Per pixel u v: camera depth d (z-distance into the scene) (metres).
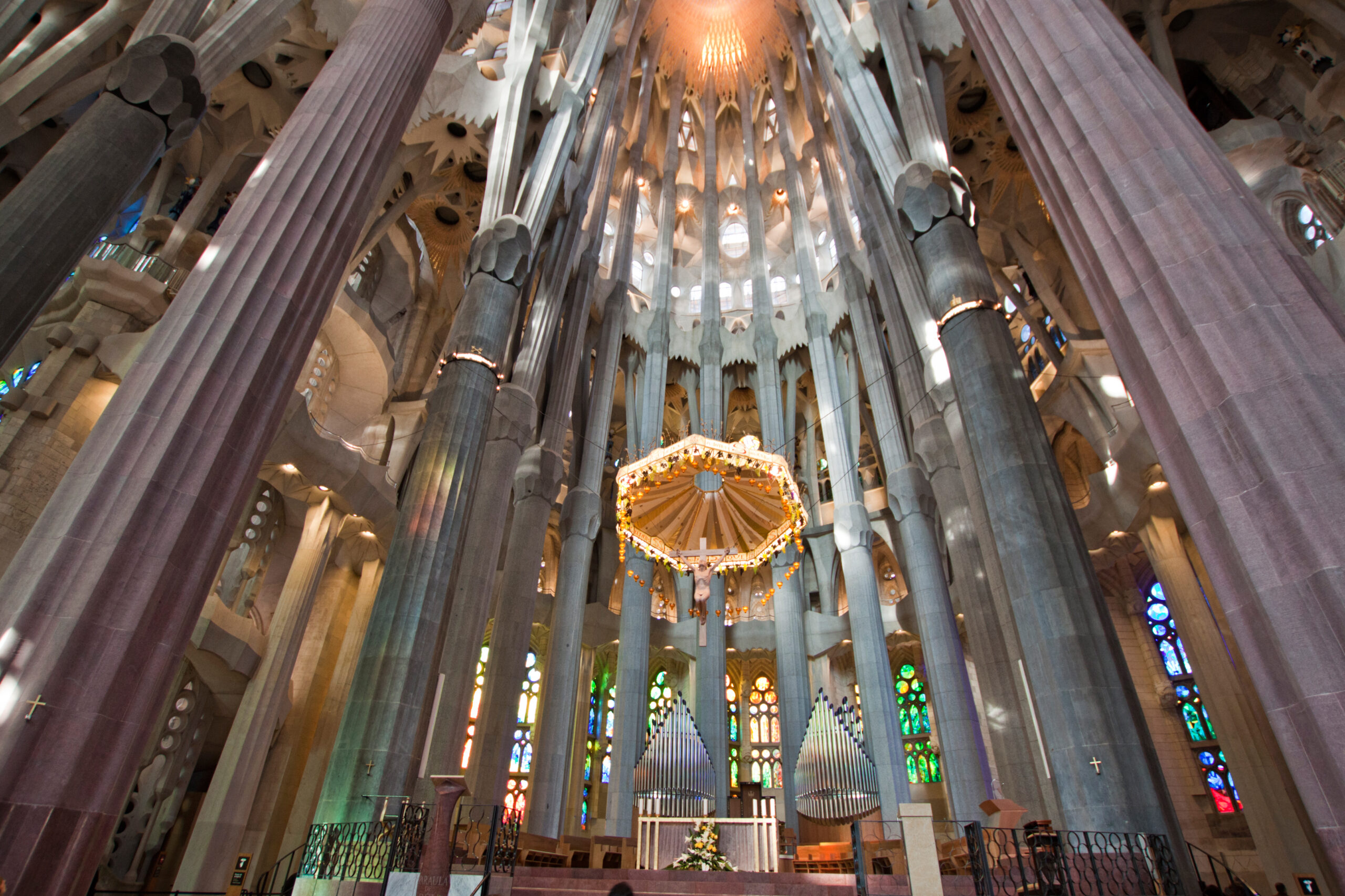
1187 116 5.99
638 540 15.85
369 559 19.14
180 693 14.86
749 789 23.02
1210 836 16.41
